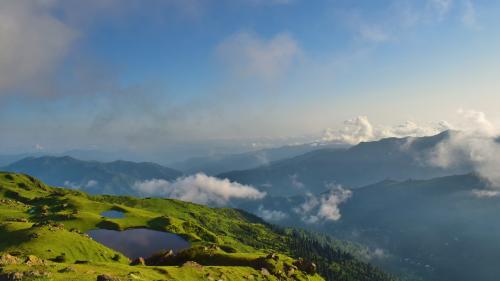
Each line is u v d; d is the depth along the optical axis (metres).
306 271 146.12
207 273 87.00
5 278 46.56
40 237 148.62
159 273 78.25
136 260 126.06
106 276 52.47
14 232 154.12
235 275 96.00
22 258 66.62
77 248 151.88
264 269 114.62
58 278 50.00
